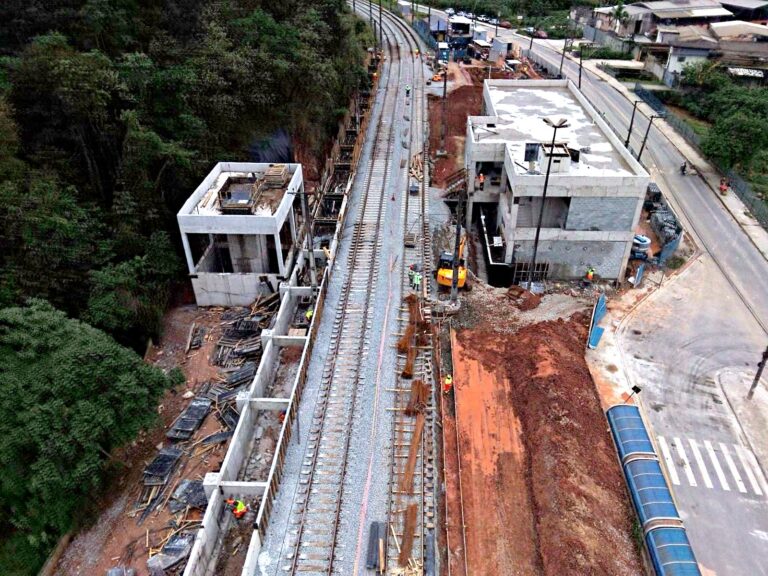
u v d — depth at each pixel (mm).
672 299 38031
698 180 54688
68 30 36500
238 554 22172
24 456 21172
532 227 37750
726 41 80812
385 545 21516
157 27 41500
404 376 29312
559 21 113688
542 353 30953
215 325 34844
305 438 26094
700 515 24000
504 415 27938
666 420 28547
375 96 67750
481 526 22781
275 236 34188
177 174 36719
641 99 74750
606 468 25047
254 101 42281
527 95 53031
